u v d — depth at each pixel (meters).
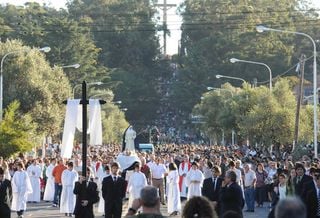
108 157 56.88
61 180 47.59
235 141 131.25
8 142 59.03
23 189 43.94
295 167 32.59
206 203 14.41
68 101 31.56
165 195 53.81
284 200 11.92
